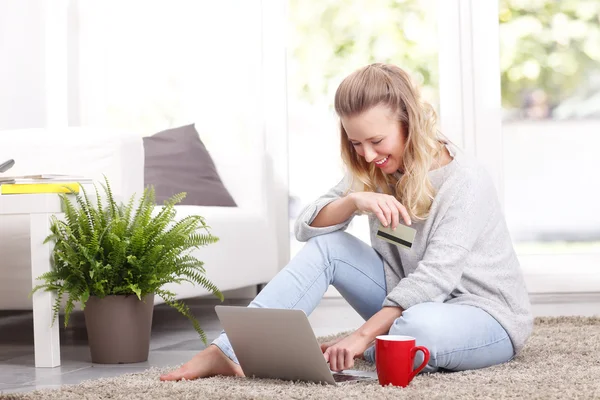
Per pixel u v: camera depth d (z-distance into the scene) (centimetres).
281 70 403
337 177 406
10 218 277
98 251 233
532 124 395
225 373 192
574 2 392
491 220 201
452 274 190
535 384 172
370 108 189
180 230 244
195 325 246
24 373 225
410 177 193
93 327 238
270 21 403
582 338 255
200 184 371
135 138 277
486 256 200
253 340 180
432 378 180
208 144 410
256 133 402
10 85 391
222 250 328
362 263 204
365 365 214
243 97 407
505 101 396
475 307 195
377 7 401
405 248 199
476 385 171
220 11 409
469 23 392
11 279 278
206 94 410
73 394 174
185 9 411
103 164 268
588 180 392
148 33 412
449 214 194
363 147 194
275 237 390
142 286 236
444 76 395
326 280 199
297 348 173
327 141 406
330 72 406
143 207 255
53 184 238
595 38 391
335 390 167
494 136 391
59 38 402
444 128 395
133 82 413
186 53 411
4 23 393
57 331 237
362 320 350
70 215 238
